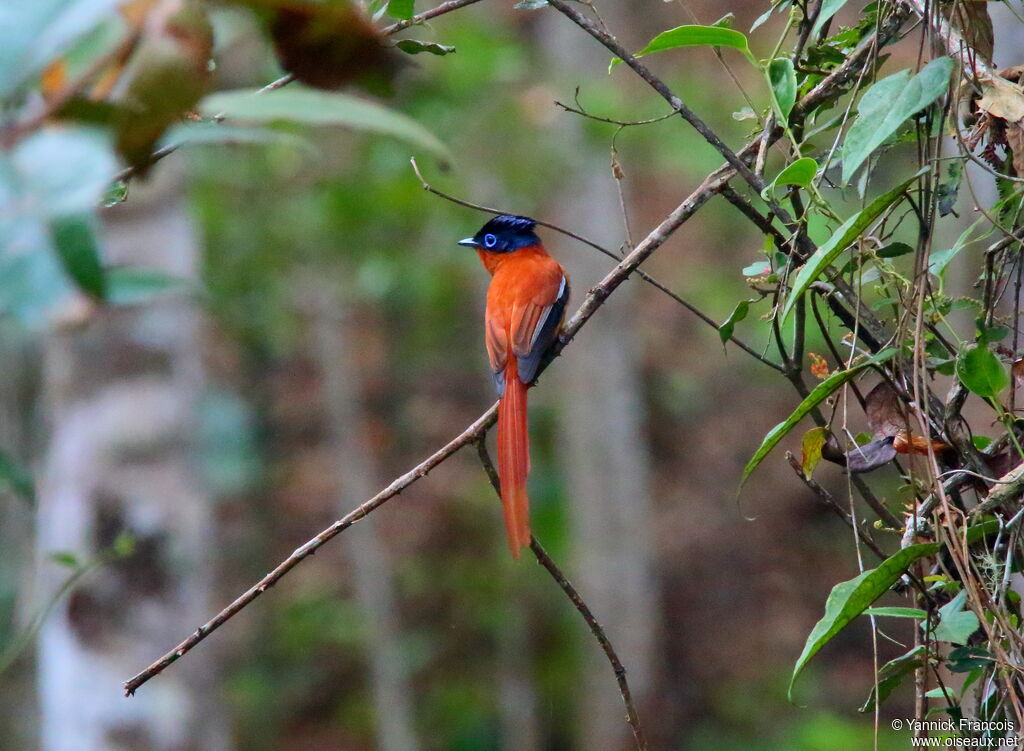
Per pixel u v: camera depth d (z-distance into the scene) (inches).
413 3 204.5
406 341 936.3
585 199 882.8
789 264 192.4
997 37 302.8
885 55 196.9
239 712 917.8
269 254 711.7
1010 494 178.2
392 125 67.8
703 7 743.1
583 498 932.6
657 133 654.5
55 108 63.7
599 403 919.7
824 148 226.8
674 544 985.5
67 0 61.6
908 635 885.8
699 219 916.0
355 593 950.4
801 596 965.2
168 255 469.1
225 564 949.2
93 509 471.2
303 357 952.9
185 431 483.5
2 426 631.8
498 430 283.9
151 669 188.2
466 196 669.9
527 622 949.2
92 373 476.4
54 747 472.4
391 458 948.0
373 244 713.0
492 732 932.0
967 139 189.3
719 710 924.0
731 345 1010.1
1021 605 200.7
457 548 942.4
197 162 661.9
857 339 199.6
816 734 695.7
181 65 67.5
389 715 823.7
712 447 1016.9
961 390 190.7
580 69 792.9
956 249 181.8
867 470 191.9
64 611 466.9
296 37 78.4
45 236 57.1
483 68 631.2
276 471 964.0
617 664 206.4
